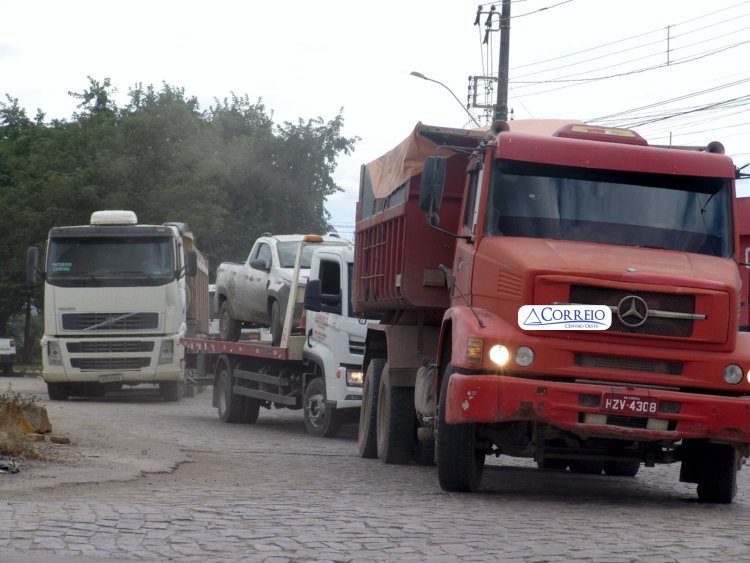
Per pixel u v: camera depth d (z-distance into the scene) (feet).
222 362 81.25
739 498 42.39
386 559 25.36
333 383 66.44
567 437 38.83
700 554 26.73
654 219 39.34
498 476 48.37
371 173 54.75
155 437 61.52
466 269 40.19
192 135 205.16
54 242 99.40
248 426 76.54
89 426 60.23
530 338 35.78
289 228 253.44
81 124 213.05
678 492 44.42
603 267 36.04
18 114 250.78
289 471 46.47
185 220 195.42
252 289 79.10
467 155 46.06
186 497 35.58
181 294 103.14
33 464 41.27
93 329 98.73
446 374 38.50
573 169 39.81
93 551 25.30
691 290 35.81
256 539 27.53
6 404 49.55
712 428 35.32
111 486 37.88
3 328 224.33
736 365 35.99
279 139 251.60
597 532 30.17
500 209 39.29
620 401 35.04
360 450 55.47
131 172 198.08
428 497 37.76
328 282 68.64
